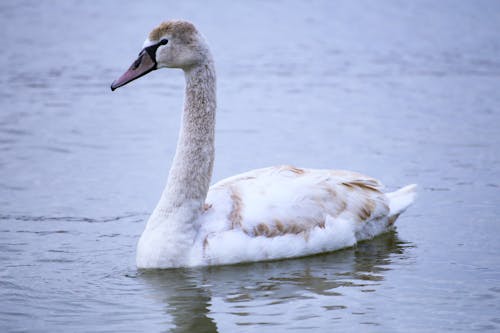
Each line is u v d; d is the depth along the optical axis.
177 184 12.12
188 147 12.15
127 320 10.35
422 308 10.62
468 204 15.20
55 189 16.34
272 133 20.33
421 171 17.30
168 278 11.78
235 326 10.11
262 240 12.31
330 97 24.16
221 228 12.23
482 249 12.96
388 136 20.05
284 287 11.40
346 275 11.87
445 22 35.22
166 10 36.62
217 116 22.00
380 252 12.95
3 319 10.39
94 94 24.42
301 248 12.55
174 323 10.23
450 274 11.88
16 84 25.36
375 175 17.12
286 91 24.86
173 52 12.09
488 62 28.86
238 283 11.55
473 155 18.38
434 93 24.62
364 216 13.38
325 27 34.31
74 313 10.59
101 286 11.52
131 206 15.42
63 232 14.01
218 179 16.83
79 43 30.95
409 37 32.81
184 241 12.10
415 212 14.88
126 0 38.34
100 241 13.59
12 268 12.27
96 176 17.19
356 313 10.48
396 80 26.38
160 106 23.25
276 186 12.77
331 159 18.22
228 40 31.81
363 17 36.03
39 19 34.56
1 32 32.25
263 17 35.78
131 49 30.09
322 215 12.84
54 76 26.41
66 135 20.20
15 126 20.89
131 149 19.12
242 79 26.36
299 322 10.21
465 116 21.89
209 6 37.53
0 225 14.30
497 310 10.55
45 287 11.48
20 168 17.67
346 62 28.89
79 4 37.50
